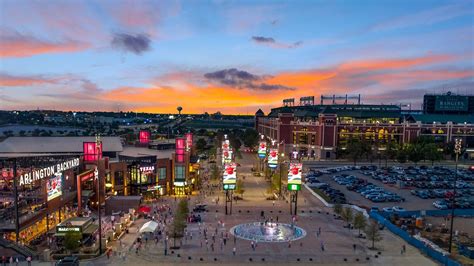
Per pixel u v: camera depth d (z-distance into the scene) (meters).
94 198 124.31
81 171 125.06
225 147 166.12
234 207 129.12
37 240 90.62
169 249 86.06
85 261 78.25
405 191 160.62
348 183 172.12
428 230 104.69
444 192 151.25
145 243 90.00
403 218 115.38
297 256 82.94
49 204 98.25
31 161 112.00
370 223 107.19
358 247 89.19
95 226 93.75
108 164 134.62
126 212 118.25
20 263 75.94
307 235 98.25
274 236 96.88
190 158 164.12
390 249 88.00
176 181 149.25
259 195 148.88
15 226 84.44
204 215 118.00
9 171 109.19
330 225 108.00
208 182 177.62
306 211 124.38
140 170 143.12
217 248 87.19
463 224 112.56
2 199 100.44
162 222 108.06
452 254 85.56
